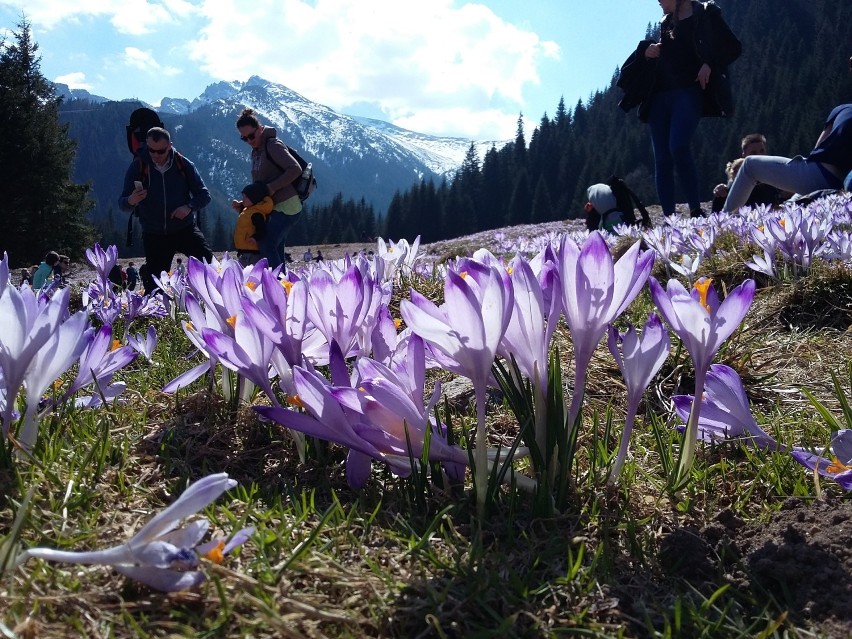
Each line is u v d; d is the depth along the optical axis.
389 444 1.08
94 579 0.84
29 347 1.09
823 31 88.88
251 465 1.29
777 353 2.07
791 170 5.44
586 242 1.03
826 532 1.00
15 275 12.89
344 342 1.27
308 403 1.07
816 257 2.65
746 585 0.95
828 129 5.39
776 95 78.75
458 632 0.83
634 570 0.98
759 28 108.19
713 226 3.75
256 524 1.01
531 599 0.89
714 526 1.08
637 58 5.91
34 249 34.69
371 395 1.05
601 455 1.23
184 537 0.83
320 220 94.75
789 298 2.45
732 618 0.89
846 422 1.39
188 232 5.04
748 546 1.03
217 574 0.84
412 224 84.88
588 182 76.06
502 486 1.13
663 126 5.93
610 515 1.10
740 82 96.06
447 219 84.06
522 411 1.12
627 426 1.14
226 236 107.44
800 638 0.84
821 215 3.50
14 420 1.22
